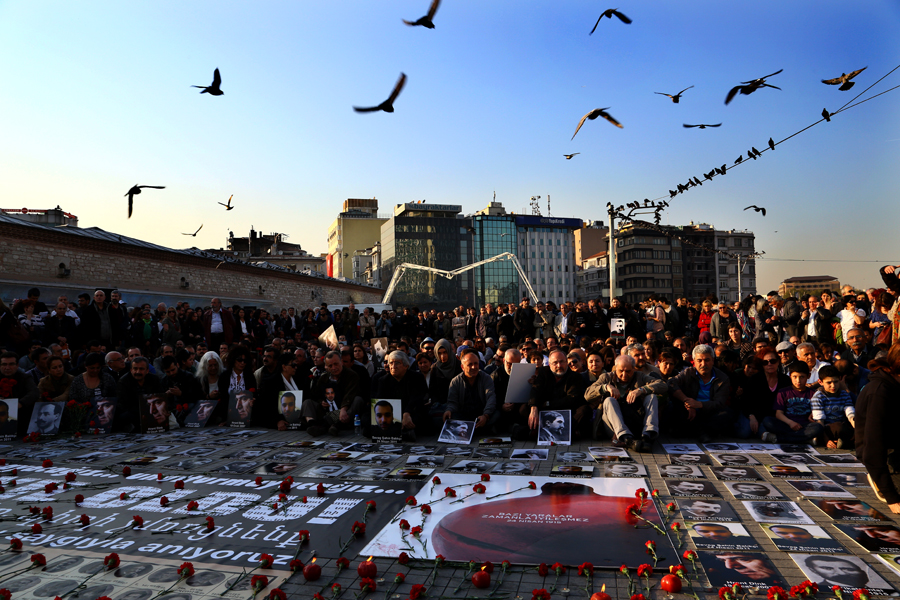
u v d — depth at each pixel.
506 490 6.09
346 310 23.89
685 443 8.23
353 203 127.19
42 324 14.32
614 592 3.98
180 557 4.65
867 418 5.07
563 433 8.43
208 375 10.75
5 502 6.11
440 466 7.18
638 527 5.02
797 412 8.18
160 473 7.14
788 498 5.68
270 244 104.31
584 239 125.44
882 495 5.01
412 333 23.67
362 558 4.59
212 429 10.09
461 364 9.56
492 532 5.00
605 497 5.80
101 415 9.89
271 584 4.18
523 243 120.75
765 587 3.96
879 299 11.47
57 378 10.11
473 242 112.94
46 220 45.28
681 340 12.41
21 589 4.12
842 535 4.76
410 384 9.28
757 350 8.56
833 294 14.45
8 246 21.45
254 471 7.16
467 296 111.56
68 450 8.60
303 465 7.38
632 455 7.57
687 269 108.06
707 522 5.10
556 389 8.94
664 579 3.95
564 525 5.11
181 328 17.88
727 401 8.47
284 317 24.62
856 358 10.53
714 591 3.95
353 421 9.66
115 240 29.09
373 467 7.19
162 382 10.70
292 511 5.66
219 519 5.48
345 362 9.94
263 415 10.17
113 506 5.91
